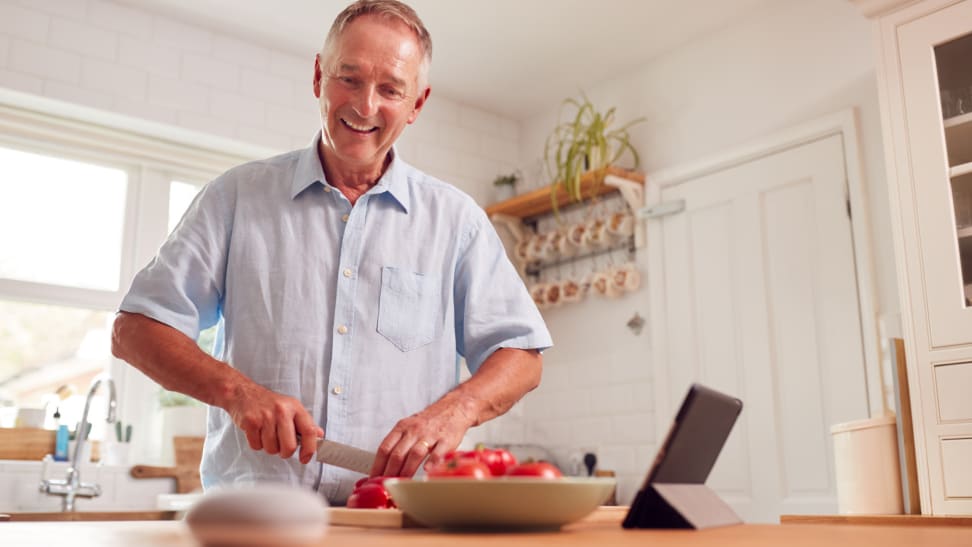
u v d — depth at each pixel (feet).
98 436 10.71
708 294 11.06
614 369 12.05
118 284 11.12
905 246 8.03
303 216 5.23
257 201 5.20
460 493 2.54
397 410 5.14
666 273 11.57
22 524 3.31
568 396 12.60
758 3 10.80
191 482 10.72
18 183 10.68
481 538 2.38
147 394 11.16
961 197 7.82
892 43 8.39
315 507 1.76
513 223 13.44
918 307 7.86
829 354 9.78
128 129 10.98
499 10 10.91
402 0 10.66
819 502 9.62
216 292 5.09
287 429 4.02
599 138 11.78
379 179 5.43
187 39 11.19
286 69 11.98
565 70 12.50
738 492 10.37
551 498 2.54
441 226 5.45
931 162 7.98
